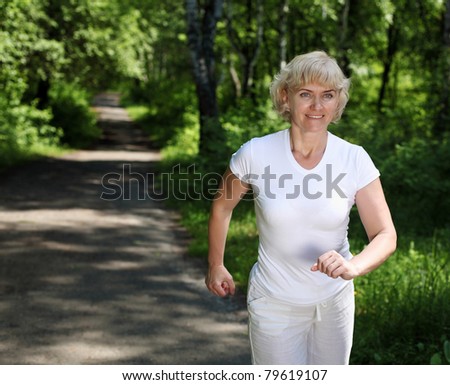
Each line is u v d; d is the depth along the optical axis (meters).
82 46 28.86
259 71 36.28
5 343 5.66
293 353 3.26
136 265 8.64
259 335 3.26
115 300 7.05
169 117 38.78
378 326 5.38
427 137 15.38
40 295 7.14
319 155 3.10
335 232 3.11
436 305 5.45
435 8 24.58
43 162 21.70
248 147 3.18
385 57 28.83
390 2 25.11
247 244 9.07
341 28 25.72
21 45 23.56
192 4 18.61
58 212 12.49
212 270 3.43
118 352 5.54
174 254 9.37
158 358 5.43
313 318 3.24
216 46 33.28
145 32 39.03
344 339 3.29
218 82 36.72
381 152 12.50
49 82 31.00
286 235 3.11
